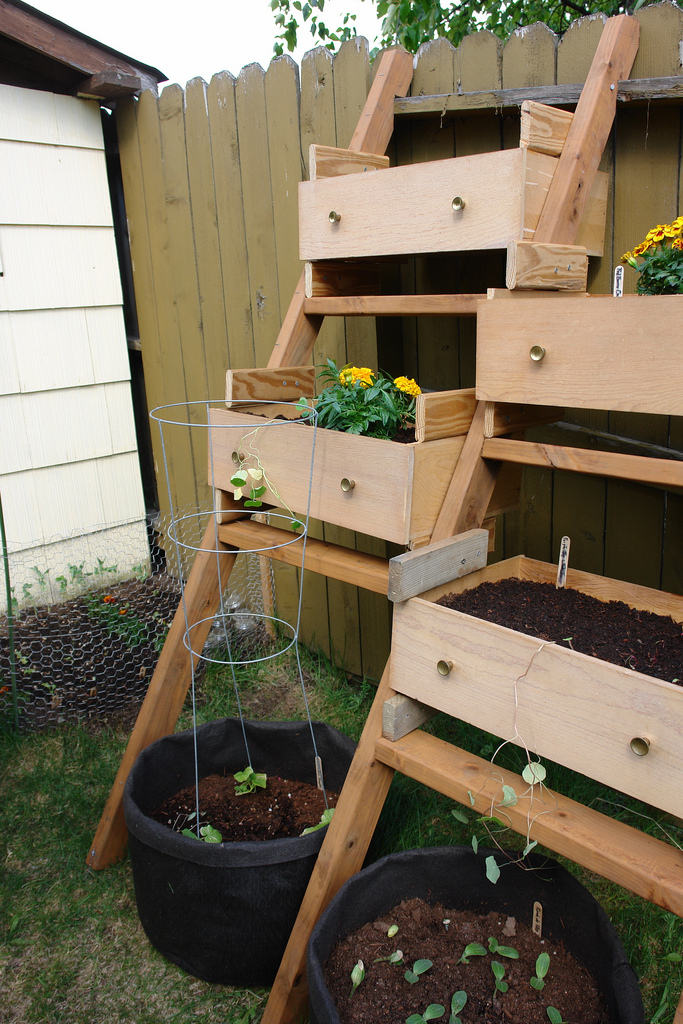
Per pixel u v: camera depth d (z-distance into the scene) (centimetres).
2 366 295
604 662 113
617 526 203
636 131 178
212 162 276
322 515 164
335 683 277
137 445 349
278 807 195
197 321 302
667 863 112
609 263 188
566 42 183
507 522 226
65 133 299
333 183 176
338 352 254
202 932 163
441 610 133
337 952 144
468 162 149
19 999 167
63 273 307
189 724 256
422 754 144
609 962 133
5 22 261
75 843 211
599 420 198
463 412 153
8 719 254
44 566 318
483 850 152
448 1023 130
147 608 309
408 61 212
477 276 212
